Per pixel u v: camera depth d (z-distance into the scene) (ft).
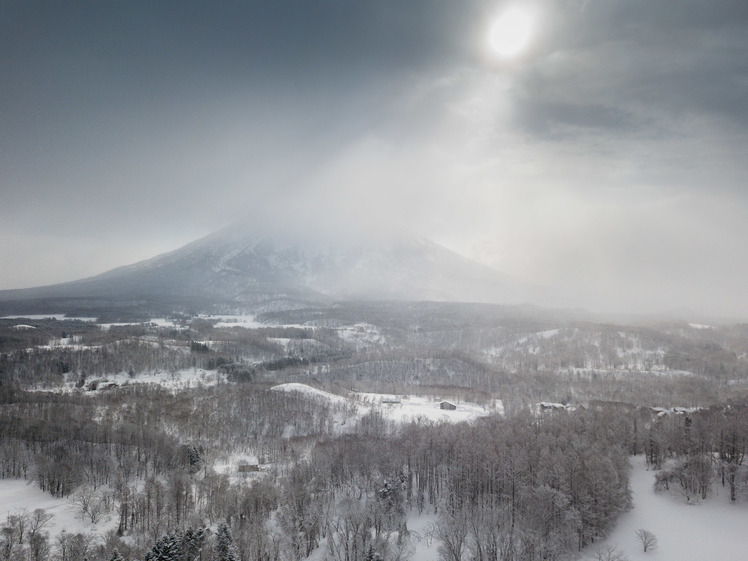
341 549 535.60
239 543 529.86
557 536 504.43
